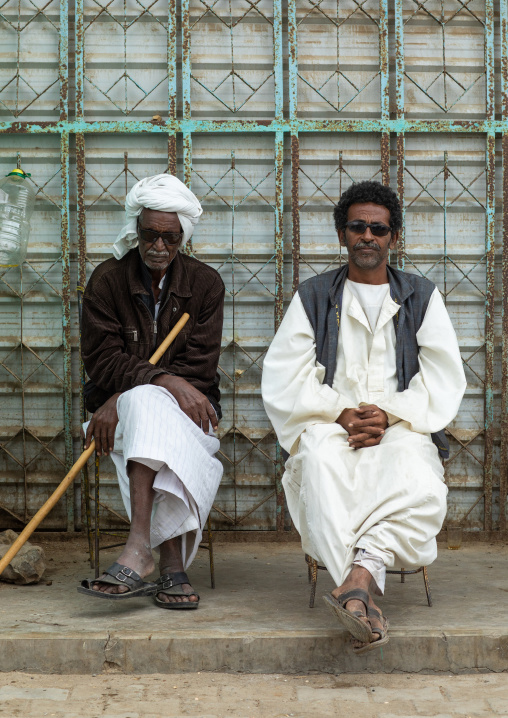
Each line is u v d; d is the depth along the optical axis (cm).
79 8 438
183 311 358
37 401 448
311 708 255
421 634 286
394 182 450
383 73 444
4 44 446
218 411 367
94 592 293
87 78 446
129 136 446
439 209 452
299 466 316
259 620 304
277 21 442
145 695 264
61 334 448
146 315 356
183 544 337
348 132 446
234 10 447
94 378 350
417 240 452
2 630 289
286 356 336
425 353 333
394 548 284
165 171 448
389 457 298
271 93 448
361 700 262
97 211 447
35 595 341
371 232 327
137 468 313
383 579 285
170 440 315
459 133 450
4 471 448
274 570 390
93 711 252
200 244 449
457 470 452
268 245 448
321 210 449
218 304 364
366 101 450
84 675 281
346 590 272
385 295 337
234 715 250
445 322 332
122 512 450
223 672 284
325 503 292
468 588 353
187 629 291
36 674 280
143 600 333
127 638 283
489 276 446
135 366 338
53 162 447
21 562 356
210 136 447
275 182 445
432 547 299
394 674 285
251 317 450
